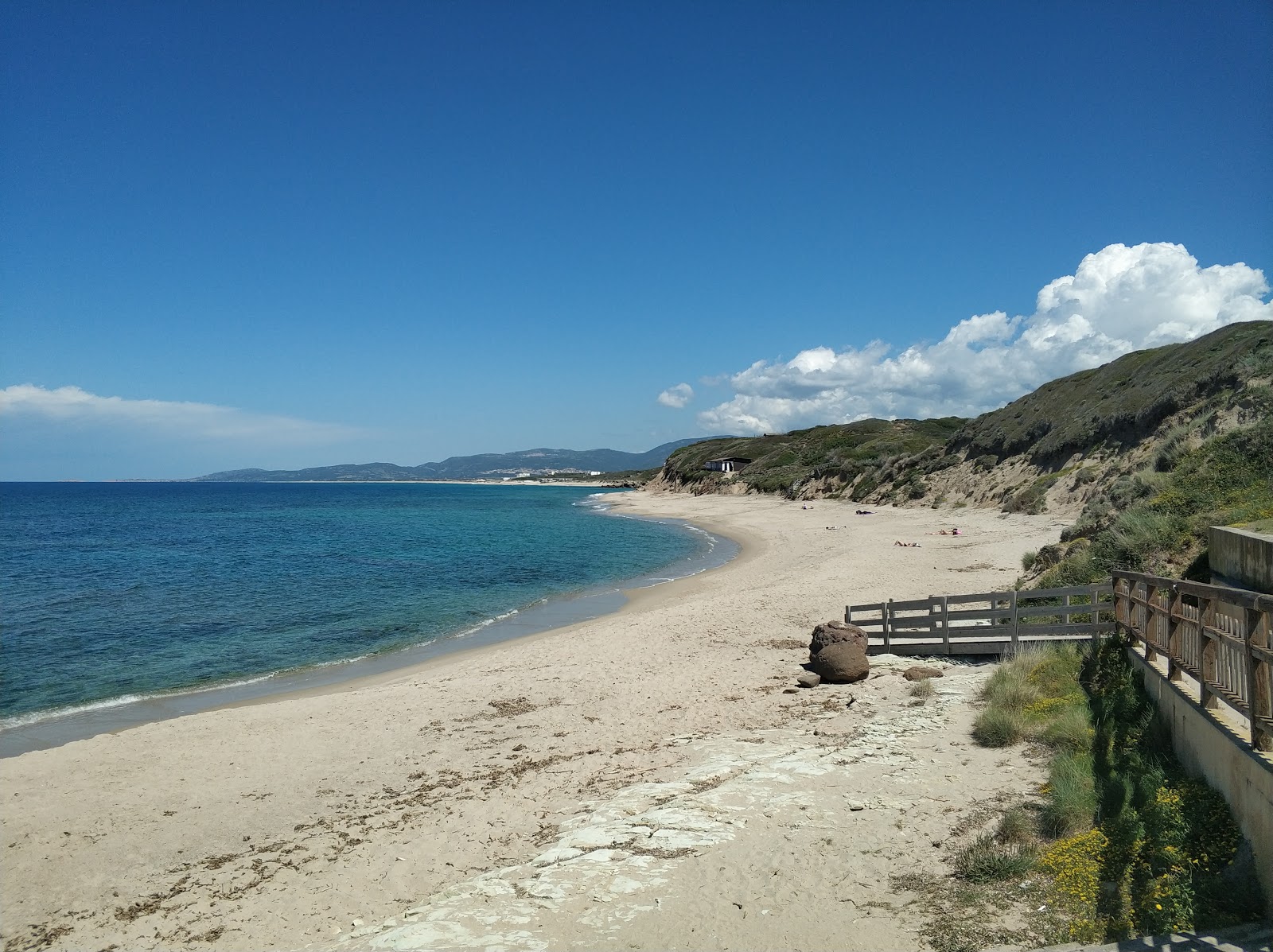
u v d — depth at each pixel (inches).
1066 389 2028.8
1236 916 189.6
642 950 213.0
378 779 431.8
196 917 293.6
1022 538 1284.4
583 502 4424.2
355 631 906.7
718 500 3425.2
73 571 1499.8
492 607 1055.6
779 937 213.3
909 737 393.7
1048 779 302.7
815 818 296.5
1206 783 244.4
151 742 505.4
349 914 284.0
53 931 291.0
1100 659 406.6
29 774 452.8
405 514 3563.0
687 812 314.0
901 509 2132.1
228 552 1850.4
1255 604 203.2
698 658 666.2
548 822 344.8
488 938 225.1
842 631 573.3
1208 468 650.8
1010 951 191.9
